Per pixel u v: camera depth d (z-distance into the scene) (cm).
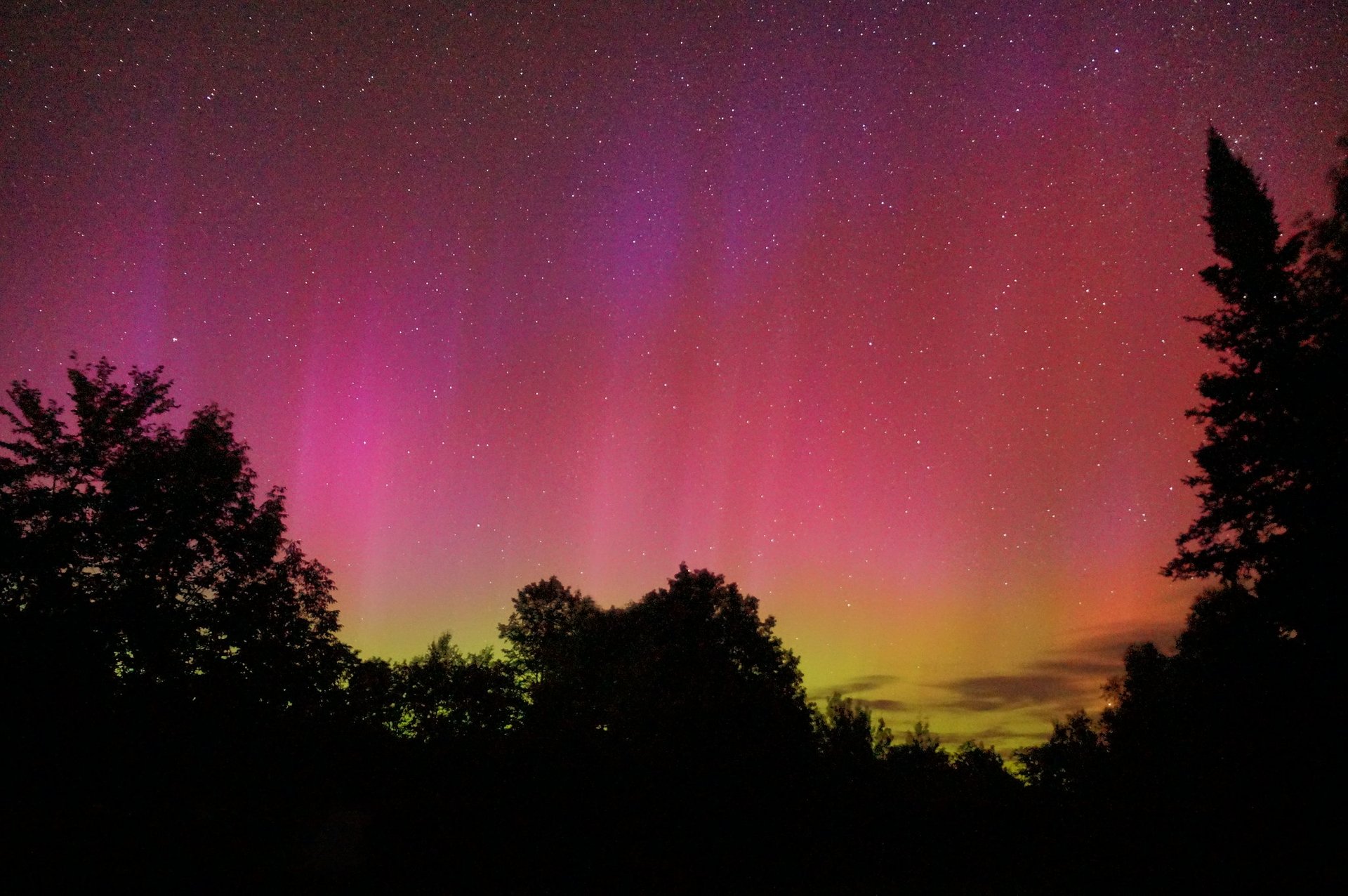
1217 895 1975
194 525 2202
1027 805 3225
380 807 2156
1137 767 2331
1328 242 2039
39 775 1683
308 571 2397
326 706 2275
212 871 1819
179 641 2034
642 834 2302
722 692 2653
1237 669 1961
